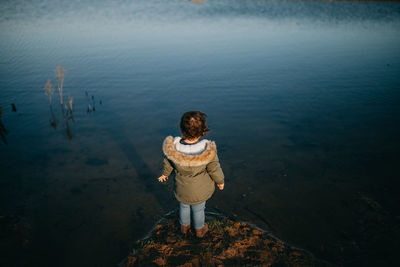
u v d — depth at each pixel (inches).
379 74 422.0
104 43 595.5
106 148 223.8
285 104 319.0
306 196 164.7
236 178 183.3
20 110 287.9
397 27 861.2
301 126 265.9
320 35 733.9
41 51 516.4
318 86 375.2
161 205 156.1
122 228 138.3
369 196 164.4
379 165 199.0
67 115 282.8
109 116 283.9
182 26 825.5
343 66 464.8
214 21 926.4
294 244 127.9
